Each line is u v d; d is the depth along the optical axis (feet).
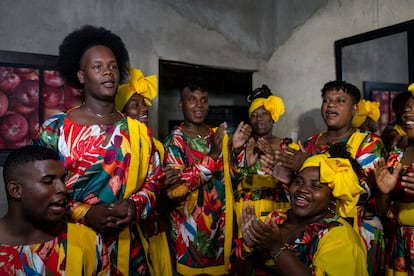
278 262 3.64
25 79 7.95
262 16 11.27
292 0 10.64
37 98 8.04
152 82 6.61
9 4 7.91
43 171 3.34
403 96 7.93
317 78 9.86
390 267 5.62
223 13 10.64
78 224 3.91
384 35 8.19
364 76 9.32
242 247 4.36
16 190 3.36
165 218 7.68
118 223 4.09
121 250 4.45
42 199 3.34
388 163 5.78
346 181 3.96
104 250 4.22
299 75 10.40
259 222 3.59
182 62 10.02
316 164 4.17
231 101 11.48
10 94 7.82
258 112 7.75
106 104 4.58
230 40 10.77
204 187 6.88
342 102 6.40
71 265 3.54
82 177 4.16
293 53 10.60
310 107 10.07
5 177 3.43
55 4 8.36
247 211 3.78
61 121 4.36
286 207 7.16
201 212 6.81
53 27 8.33
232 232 7.02
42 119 8.09
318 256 3.67
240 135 6.79
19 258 3.35
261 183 7.23
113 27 9.01
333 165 4.00
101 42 4.75
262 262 4.24
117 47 4.94
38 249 3.44
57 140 4.25
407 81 8.56
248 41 11.06
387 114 9.50
